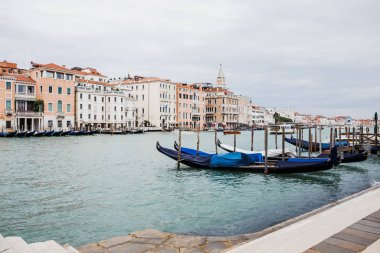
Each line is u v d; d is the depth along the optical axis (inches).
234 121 4109.3
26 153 1162.0
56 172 767.1
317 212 310.2
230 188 602.2
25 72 2556.6
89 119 2608.3
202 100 3762.3
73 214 433.4
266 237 225.0
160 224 394.6
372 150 1152.2
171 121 3250.5
